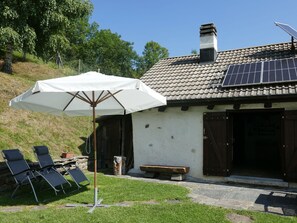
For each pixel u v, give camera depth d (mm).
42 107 7734
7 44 16672
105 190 7645
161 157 10508
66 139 12547
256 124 14672
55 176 7207
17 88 13594
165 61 14523
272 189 8219
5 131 10406
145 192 7406
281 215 5664
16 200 6594
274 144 14211
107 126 12992
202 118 9945
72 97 7492
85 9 19484
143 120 10961
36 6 16734
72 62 32500
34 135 11312
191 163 9977
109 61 59781
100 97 7301
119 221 5039
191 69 12367
